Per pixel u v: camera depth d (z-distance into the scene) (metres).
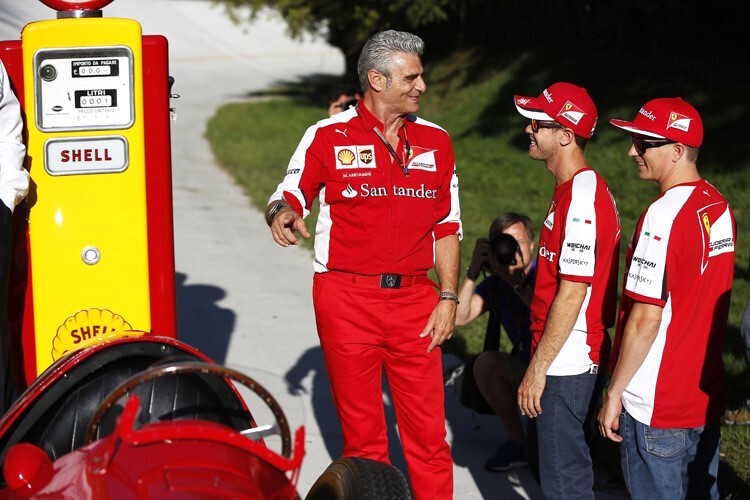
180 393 3.63
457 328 8.12
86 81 4.53
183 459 2.99
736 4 18.03
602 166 14.70
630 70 19.25
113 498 2.85
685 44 18.97
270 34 53.28
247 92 34.66
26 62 4.48
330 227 4.47
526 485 5.49
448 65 26.47
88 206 4.59
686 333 3.88
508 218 5.37
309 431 6.13
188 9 54.69
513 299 5.46
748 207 12.08
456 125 20.48
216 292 9.43
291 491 3.17
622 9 20.48
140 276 4.66
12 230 4.56
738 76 16.80
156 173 4.65
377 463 3.70
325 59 48.56
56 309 4.62
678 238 3.80
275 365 7.35
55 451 3.64
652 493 4.00
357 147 4.40
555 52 22.56
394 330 4.47
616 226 4.15
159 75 4.59
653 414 3.91
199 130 23.80
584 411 4.20
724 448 5.70
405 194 4.41
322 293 4.50
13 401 4.40
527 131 4.37
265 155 18.86
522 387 4.18
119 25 4.51
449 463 4.64
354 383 4.50
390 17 26.47
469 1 26.44
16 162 4.28
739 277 9.43
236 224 12.77
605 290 4.18
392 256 4.42
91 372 3.68
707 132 14.85
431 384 4.55
